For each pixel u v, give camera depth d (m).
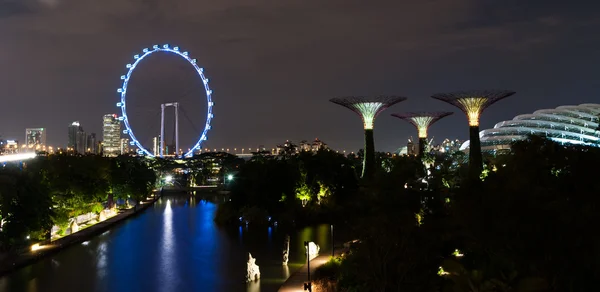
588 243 41.50
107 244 111.31
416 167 94.25
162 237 120.50
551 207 43.09
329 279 70.94
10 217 86.69
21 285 77.25
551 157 50.09
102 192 137.50
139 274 84.19
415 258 56.31
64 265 90.31
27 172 94.19
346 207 144.75
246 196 150.00
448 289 47.91
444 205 69.69
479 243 48.12
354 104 150.62
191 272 85.38
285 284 70.31
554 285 42.31
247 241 114.00
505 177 49.78
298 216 138.75
